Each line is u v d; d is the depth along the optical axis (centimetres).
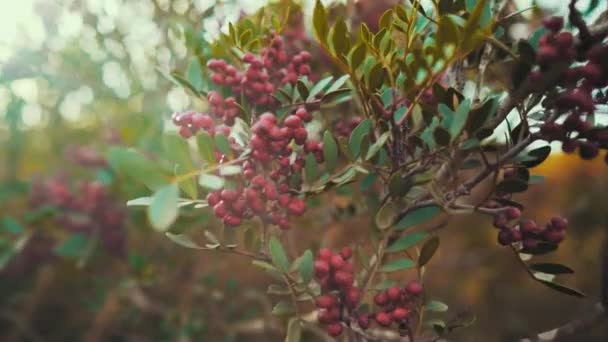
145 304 70
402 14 25
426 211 27
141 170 19
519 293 107
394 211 26
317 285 27
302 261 26
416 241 27
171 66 45
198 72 30
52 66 63
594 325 32
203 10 38
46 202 65
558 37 23
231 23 28
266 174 26
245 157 24
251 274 76
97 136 72
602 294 32
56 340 85
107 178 59
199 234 54
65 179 69
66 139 76
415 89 25
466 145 24
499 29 27
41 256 71
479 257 100
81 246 60
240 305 74
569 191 102
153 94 57
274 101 28
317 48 38
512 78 24
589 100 23
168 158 21
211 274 69
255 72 27
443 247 105
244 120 27
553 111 25
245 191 25
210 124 25
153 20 48
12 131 75
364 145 25
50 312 86
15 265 73
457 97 25
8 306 84
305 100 27
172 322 70
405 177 26
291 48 36
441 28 23
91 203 60
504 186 26
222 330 69
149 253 68
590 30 24
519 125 26
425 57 24
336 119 36
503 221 26
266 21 32
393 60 26
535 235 26
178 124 26
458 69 29
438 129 24
